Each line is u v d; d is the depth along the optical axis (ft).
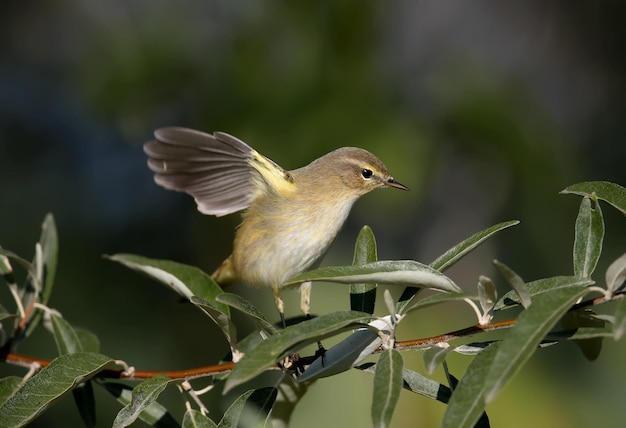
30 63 45.11
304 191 29.63
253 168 29.12
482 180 39.22
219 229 38.55
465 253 19.53
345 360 19.40
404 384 20.43
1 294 36.68
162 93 39.42
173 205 39.45
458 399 16.08
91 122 41.22
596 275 38.29
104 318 37.14
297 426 34.53
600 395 35.40
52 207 40.04
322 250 30.17
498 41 47.75
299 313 36.63
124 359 36.86
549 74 48.26
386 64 38.32
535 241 38.86
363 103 36.86
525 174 38.34
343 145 35.91
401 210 36.19
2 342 24.86
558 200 38.70
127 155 41.50
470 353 19.84
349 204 30.78
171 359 37.19
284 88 37.27
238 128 36.96
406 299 20.80
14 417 19.43
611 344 36.27
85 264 38.06
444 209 40.50
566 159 39.96
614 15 47.85
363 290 22.21
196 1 40.60
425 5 44.50
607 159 44.50
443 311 36.94
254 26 38.55
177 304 37.76
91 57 40.34
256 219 29.78
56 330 25.07
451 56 40.93
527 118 39.83
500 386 14.80
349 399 34.96
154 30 39.99
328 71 37.37
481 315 19.35
